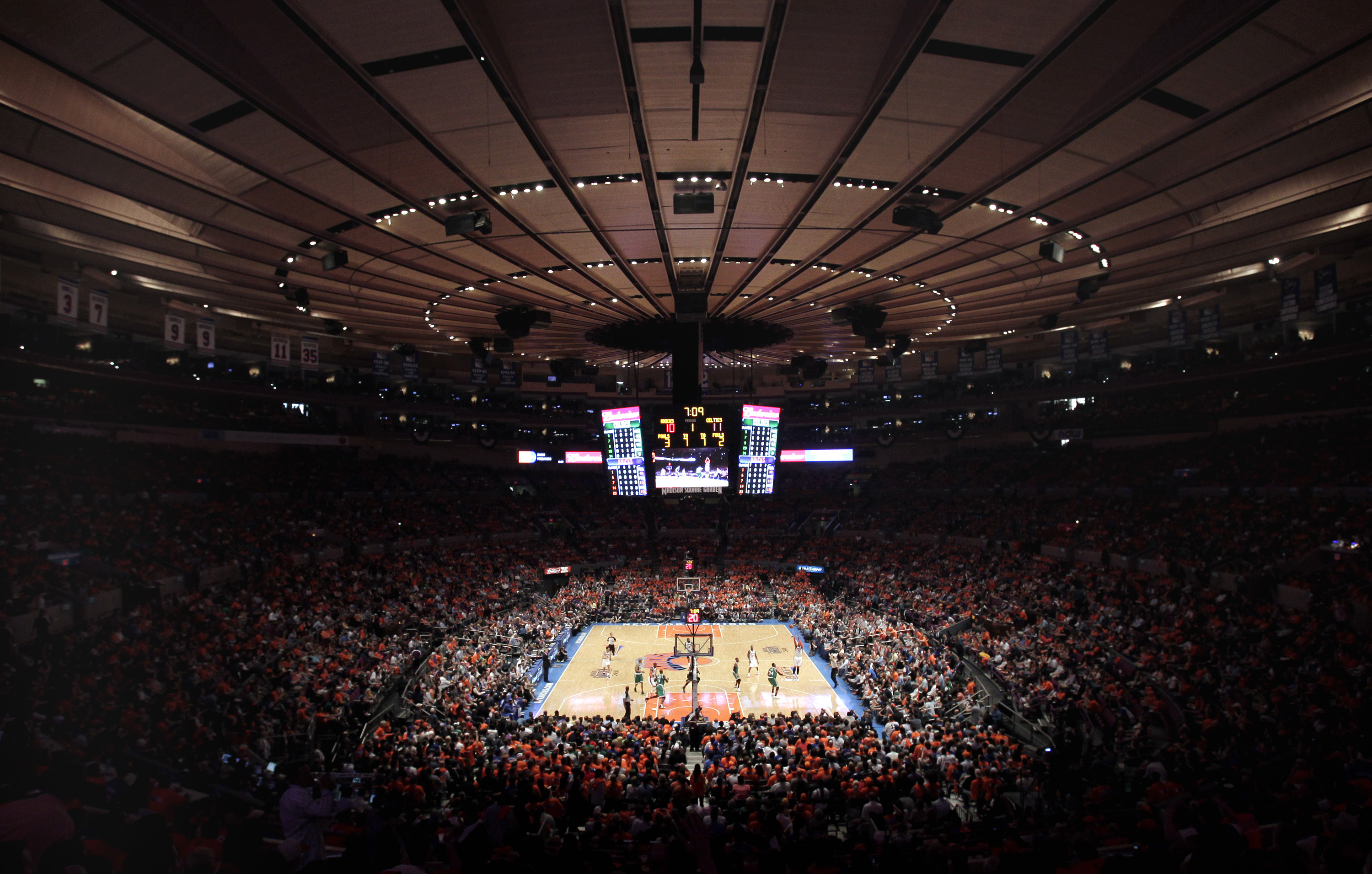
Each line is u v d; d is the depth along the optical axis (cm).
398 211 2619
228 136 1966
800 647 4659
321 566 4666
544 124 1995
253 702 2645
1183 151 2166
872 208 2684
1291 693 2303
